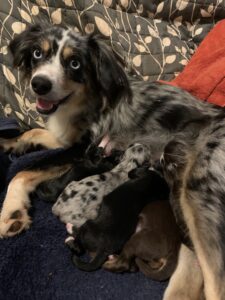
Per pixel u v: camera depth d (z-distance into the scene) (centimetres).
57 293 28
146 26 54
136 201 32
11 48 43
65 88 40
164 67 54
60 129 45
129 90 42
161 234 30
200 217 31
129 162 39
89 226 31
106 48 40
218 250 29
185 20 58
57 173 40
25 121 48
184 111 42
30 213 35
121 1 52
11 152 45
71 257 31
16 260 30
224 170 33
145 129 43
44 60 40
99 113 44
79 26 50
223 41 52
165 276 30
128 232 30
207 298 28
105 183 36
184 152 36
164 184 36
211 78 48
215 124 39
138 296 29
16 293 28
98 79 41
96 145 44
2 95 46
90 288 29
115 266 30
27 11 48
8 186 38
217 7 58
